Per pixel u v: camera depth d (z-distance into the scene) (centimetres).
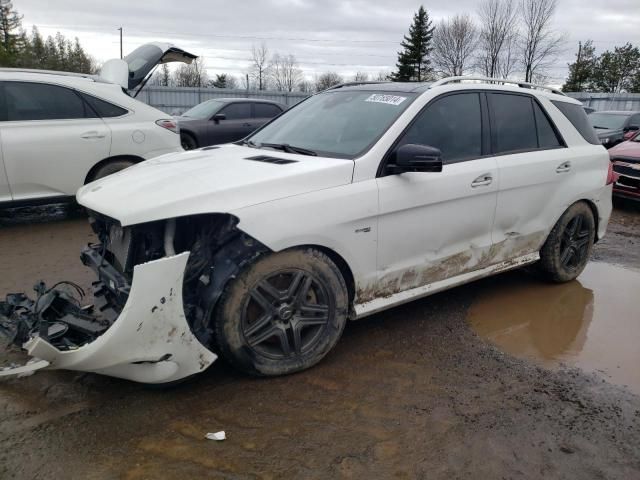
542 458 249
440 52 4912
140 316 242
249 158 337
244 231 269
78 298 406
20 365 311
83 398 283
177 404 280
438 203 349
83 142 612
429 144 354
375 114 361
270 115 1274
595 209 479
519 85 441
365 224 314
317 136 368
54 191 612
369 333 373
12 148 574
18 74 593
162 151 667
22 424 260
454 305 430
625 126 1423
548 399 298
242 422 267
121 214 263
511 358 346
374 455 247
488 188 377
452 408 286
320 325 312
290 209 283
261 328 293
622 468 244
